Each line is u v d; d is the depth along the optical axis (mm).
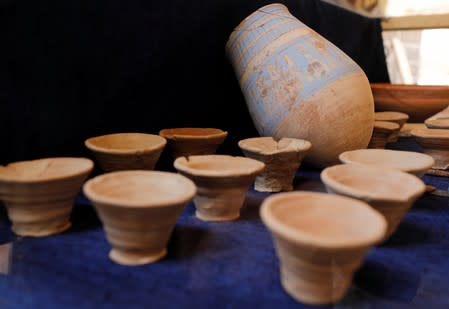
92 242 750
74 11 1003
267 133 1214
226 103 1540
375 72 2578
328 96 1090
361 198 672
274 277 641
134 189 739
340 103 1094
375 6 2582
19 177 750
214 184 814
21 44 927
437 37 2609
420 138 1346
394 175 778
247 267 671
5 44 899
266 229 832
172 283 616
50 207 761
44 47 970
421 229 868
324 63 1107
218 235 796
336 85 1094
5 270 646
